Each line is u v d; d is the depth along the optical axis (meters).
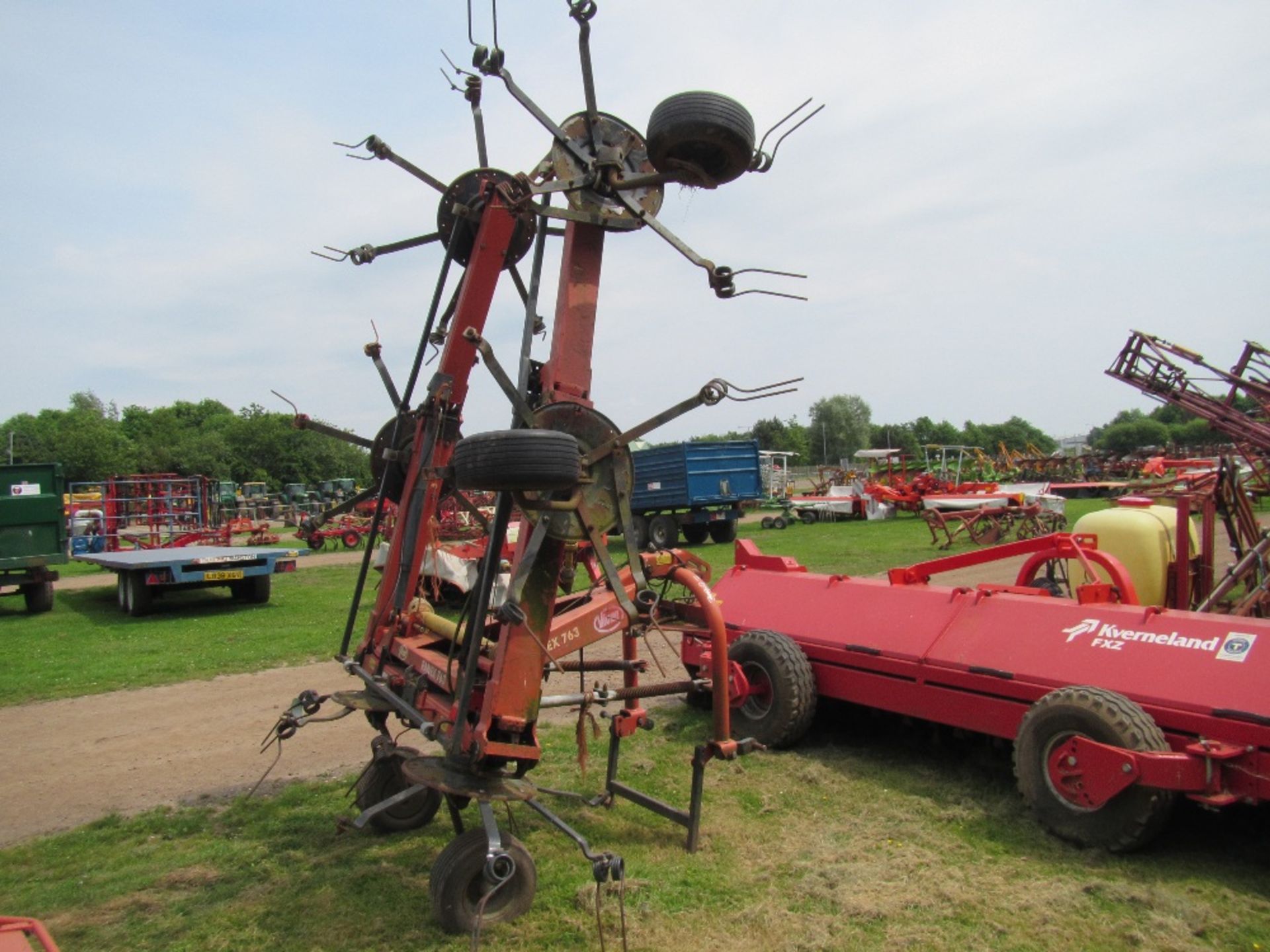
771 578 6.27
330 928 3.39
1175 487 8.65
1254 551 6.12
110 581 17.61
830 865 3.77
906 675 4.90
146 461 58.03
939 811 4.32
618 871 3.06
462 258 5.00
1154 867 3.66
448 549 10.91
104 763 5.67
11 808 4.93
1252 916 3.25
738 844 4.05
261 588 12.66
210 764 5.58
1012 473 41.62
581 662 4.52
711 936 3.24
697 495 20.64
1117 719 3.73
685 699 6.54
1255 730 3.53
